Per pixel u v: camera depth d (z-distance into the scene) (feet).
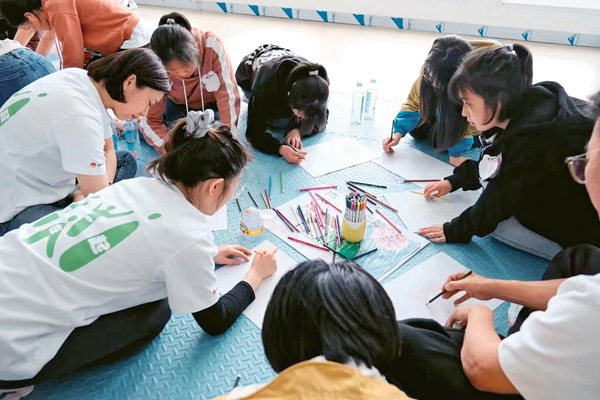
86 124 4.75
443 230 5.43
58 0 6.68
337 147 7.01
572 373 2.56
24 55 6.27
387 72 9.78
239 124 7.75
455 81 4.76
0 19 7.75
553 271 4.18
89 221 3.73
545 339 2.67
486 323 3.61
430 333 3.58
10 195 5.03
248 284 4.63
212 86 6.57
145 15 12.74
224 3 12.73
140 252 3.64
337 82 9.17
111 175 5.70
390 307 2.46
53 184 5.21
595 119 3.10
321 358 2.28
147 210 3.76
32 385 3.90
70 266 3.58
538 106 4.56
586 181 2.92
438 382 3.30
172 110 7.54
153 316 4.25
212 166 3.74
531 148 4.54
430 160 6.76
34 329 3.52
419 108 6.66
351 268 2.54
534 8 10.89
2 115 4.85
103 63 4.90
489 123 4.81
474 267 5.17
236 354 4.35
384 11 11.92
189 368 4.24
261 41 11.30
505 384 2.90
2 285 3.44
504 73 4.44
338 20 12.34
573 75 9.93
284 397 2.23
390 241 5.40
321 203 5.93
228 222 5.68
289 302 2.39
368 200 5.97
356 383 2.19
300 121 6.84
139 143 7.20
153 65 4.83
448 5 11.41
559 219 4.88
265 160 6.75
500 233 5.40
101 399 4.00
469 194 6.10
